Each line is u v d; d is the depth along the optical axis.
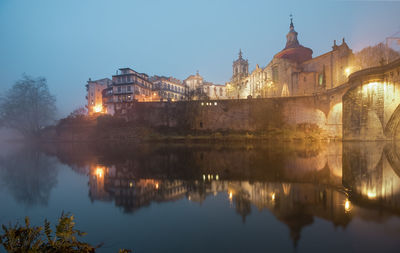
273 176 9.61
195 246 3.58
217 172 10.98
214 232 4.15
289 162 13.59
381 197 6.07
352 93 29.28
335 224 4.32
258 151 21.64
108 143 40.59
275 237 3.83
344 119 30.92
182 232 4.18
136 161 15.83
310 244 3.50
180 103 52.03
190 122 50.44
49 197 6.98
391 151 17.58
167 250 3.42
